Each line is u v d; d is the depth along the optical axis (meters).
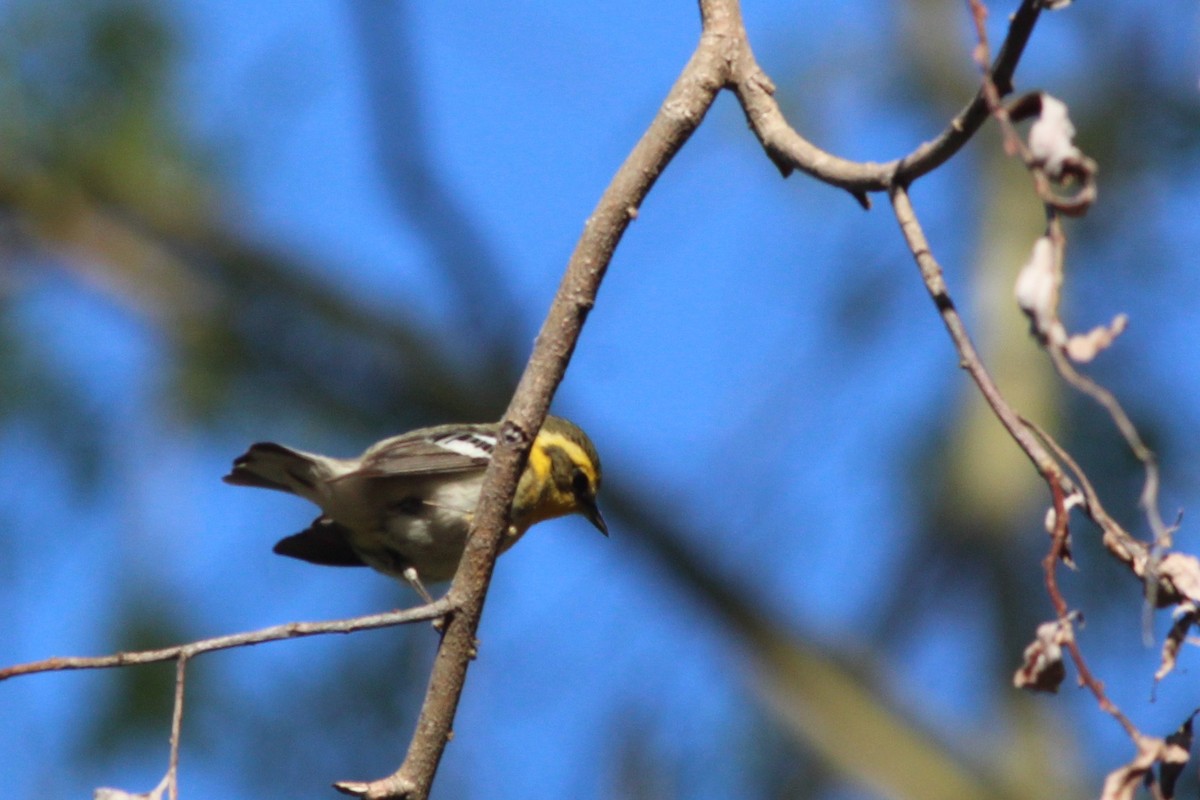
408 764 5.82
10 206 12.80
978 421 14.05
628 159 5.70
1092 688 4.34
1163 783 4.41
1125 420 4.11
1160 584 4.47
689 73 5.74
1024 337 13.95
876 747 14.07
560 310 5.71
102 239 13.01
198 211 13.28
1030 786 13.98
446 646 5.78
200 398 12.37
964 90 14.59
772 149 5.56
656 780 12.20
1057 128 4.29
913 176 4.94
